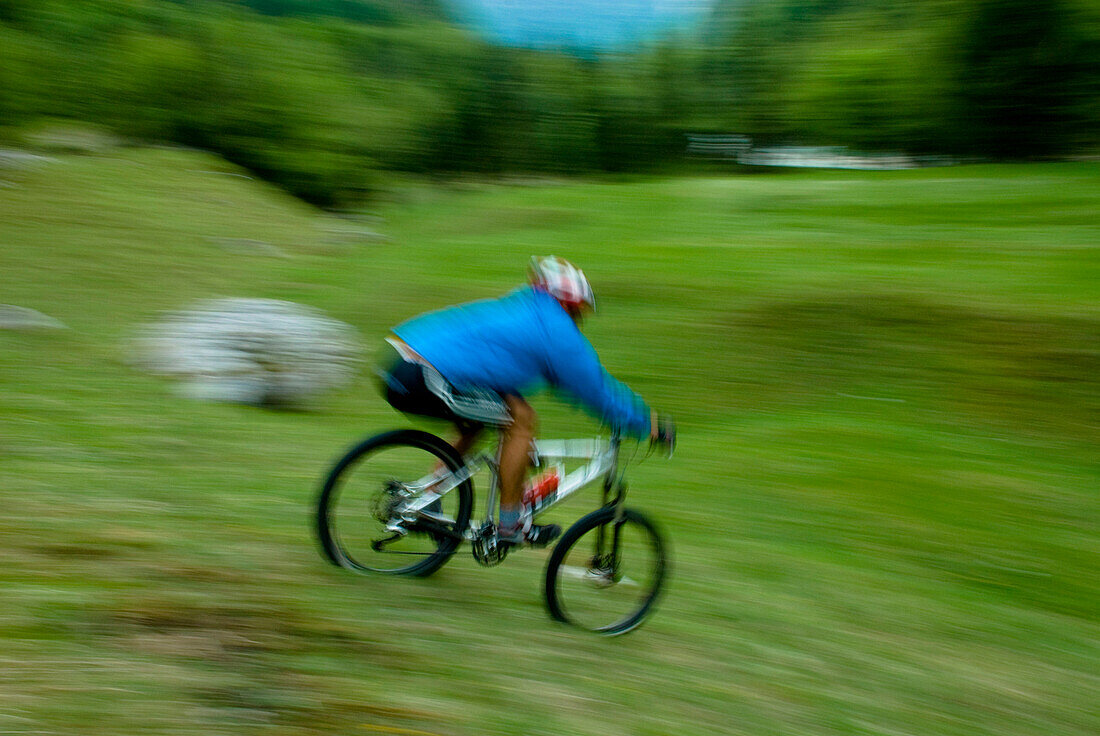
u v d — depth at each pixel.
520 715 3.31
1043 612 5.13
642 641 4.21
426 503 3.97
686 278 10.89
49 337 8.04
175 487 5.16
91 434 5.87
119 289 10.09
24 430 5.71
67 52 23.34
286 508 5.09
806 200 16.36
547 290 3.90
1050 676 4.45
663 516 6.02
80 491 4.85
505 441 3.88
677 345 9.17
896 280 10.09
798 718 3.73
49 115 21.88
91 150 17.58
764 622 4.64
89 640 3.25
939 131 27.19
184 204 14.14
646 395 8.29
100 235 11.76
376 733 3.00
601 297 10.51
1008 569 5.57
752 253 12.10
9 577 3.64
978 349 8.50
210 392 7.25
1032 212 14.25
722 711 3.67
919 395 8.06
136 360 7.76
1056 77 25.05
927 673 4.32
